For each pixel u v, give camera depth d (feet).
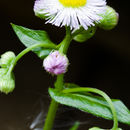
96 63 1.06
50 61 0.53
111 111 0.55
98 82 1.02
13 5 1.06
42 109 0.94
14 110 0.91
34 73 1.01
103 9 0.54
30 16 1.08
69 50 1.07
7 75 0.57
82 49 1.08
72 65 1.05
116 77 1.03
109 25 0.57
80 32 0.57
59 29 1.09
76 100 0.56
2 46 1.04
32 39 0.59
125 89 1.00
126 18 1.05
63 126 0.88
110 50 1.07
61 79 0.57
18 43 1.07
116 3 1.04
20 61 1.02
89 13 0.54
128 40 1.05
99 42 1.07
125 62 1.05
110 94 0.99
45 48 0.59
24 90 0.96
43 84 0.99
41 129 0.91
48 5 0.54
